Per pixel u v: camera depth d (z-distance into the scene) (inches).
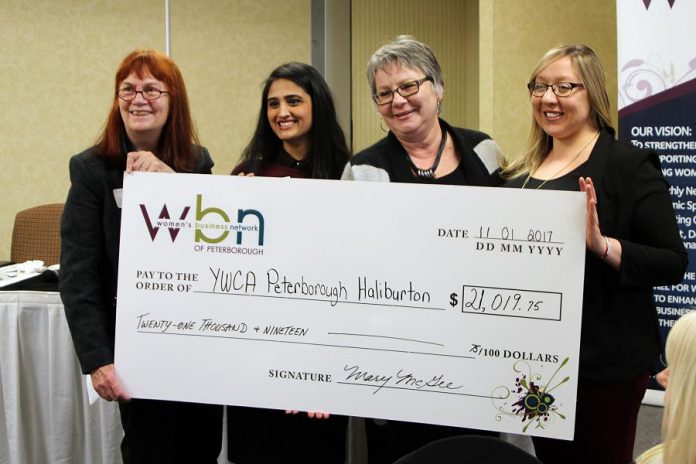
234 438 76.0
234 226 64.1
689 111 122.6
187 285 65.1
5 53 190.7
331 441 74.7
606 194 62.4
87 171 68.4
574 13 163.2
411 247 61.6
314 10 178.4
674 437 40.4
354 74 204.4
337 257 62.8
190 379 65.6
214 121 196.4
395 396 62.7
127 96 67.3
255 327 64.4
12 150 194.1
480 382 61.1
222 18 193.5
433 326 61.6
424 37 215.9
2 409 93.2
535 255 59.4
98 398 89.6
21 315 92.2
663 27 122.6
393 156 70.7
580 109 64.7
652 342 63.8
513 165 73.1
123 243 65.5
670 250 60.1
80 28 190.9
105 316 69.4
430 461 47.5
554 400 59.9
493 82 157.8
